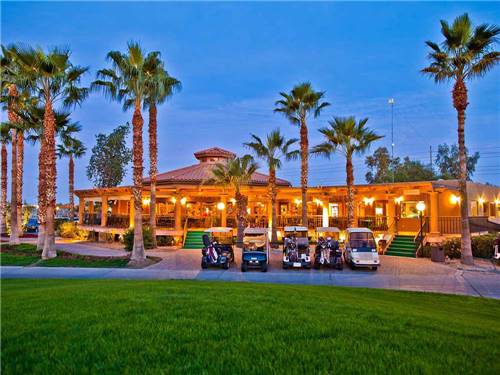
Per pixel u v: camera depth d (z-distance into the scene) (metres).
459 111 19.20
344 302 8.66
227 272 17.31
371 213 32.41
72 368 3.92
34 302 7.45
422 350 4.68
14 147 28.31
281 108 26.06
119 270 17.86
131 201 29.48
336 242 19.23
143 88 20.45
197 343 4.80
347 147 23.94
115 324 5.63
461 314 8.97
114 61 19.95
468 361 4.33
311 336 5.20
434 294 12.57
